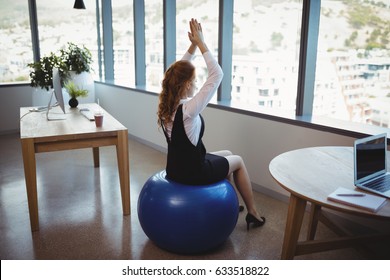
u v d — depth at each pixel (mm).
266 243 2398
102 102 6004
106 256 2238
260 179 3301
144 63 5188
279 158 2021
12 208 2947
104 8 5738
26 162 2469
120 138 2691
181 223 2115
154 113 4660
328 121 2824
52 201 3088
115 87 5488
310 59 2930
